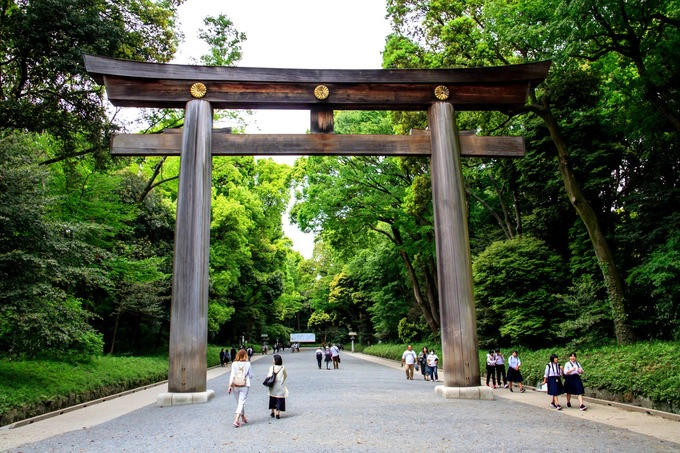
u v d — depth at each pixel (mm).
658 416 10102
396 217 28531
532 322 19234
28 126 15531
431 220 26969
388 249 35594
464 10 19688
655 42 14852
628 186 18234
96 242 21031
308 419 9109
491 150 13602
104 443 7492
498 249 21219
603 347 15758
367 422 8672
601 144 17828
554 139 17438
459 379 12289
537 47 15672
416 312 36750
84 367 16078
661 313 15297
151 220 27547
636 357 12875
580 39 13703
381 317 41719
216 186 36688
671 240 14430
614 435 7859
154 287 24672
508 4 16203
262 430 8062
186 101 13109
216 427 8477
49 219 13758
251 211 38094
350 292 56188
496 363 17234
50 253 12586
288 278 63719
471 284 12766
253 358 45688
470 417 9289
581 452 6496
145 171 31109
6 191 12031
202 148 12781
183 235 12297
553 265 20188
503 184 24484
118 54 17172
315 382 18266
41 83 16312
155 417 9898
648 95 14719
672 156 16453
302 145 13180
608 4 12961
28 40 14758
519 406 11172
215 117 24266
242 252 35219
